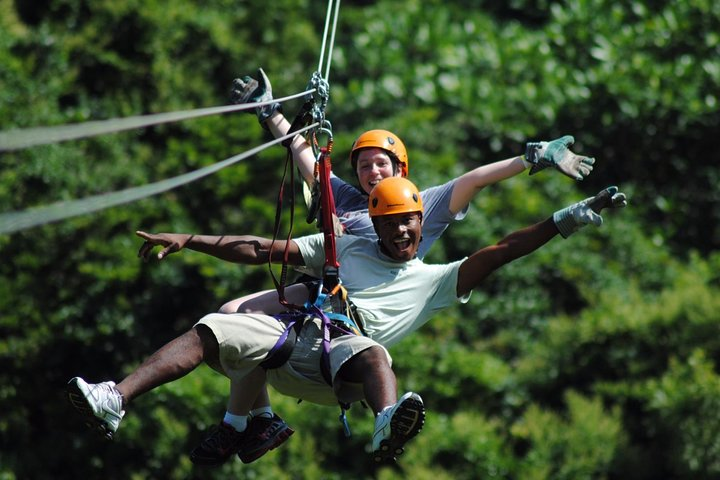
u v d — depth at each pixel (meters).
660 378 57.38
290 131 25.16
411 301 23.33
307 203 25.58
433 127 72.44
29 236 59.81
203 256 61.25
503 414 58.38
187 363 21.25
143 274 61.62
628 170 74.81
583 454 54.06
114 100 69.62
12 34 67.75
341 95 75.44
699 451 53.78
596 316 59.25
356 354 21.72
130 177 64.25
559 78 76.81
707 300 58.06
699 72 76.62
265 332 22.06
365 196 26.06
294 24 79.62
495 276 65.56
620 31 80.31
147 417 55.97
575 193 70.81
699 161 75.31
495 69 79.56
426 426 55.28
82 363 60.28
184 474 55.16
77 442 57.91
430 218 25.38
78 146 64.75
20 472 57.47
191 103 71.50
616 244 67.75
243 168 65.12
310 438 55.09
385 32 81.69
